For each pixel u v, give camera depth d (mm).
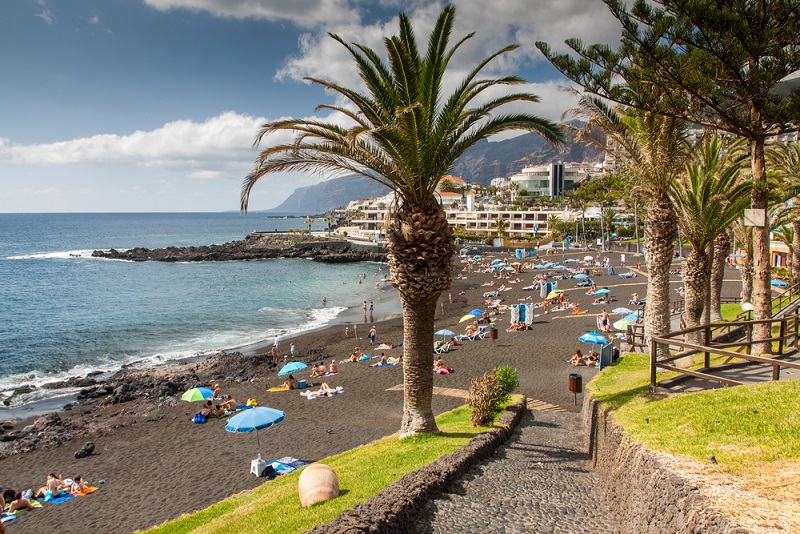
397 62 11664
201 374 30953
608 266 70000
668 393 10750
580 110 16297
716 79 12883
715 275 25047
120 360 36031
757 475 5945
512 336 33656
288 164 12133
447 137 12641
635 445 7848
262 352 37094
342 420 20875
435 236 12023
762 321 12516
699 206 17859
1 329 46062
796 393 8180
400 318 50031
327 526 6902
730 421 7711
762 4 12070
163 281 80375
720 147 18594
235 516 8812
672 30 12094
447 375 25250
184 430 21375
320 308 57281
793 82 13180
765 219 14242
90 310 55781
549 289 48875
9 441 21516
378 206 150625
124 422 22906
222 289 71812
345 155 12188
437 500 8781
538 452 12141
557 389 21562
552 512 8547
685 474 6215
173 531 10062
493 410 14969
